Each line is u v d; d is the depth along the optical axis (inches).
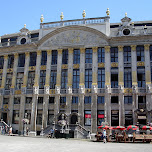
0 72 2036.2
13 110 1898.4
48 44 1909.4
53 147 919.7
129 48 1760.6
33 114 1788.9
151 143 1181.7
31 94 1854.1
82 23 1867.6
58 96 1770.4
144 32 1732.3
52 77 1850.4
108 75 1722.4
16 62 1988.2
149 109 1594.5
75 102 1748.3
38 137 1576.0
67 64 1834.4
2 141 1159.0
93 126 1651.1
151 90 1622.8
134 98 1635.1
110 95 1683.1
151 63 1691.7
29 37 1994.3
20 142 1123.9
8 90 1961.1
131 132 1380.4
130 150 848.9
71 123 1685.5
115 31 1806.1
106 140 1289.4
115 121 1647.4
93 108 1683.1
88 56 1814.7
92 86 1722.4
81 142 1220.5
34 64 1935.3
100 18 1838.1
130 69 1717.5
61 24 1921.8
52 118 1768.0
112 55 1771.7
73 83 1790.1
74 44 1844.2
